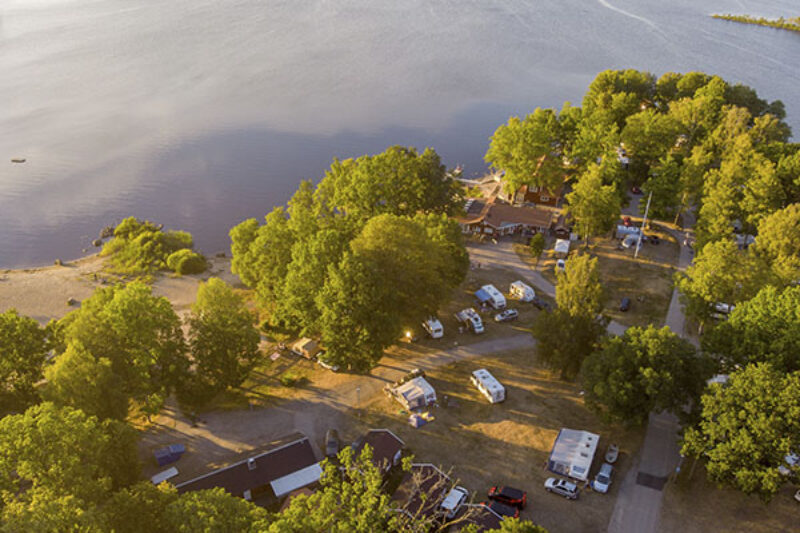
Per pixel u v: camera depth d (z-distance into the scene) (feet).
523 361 284.20
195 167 585.63
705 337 249.96
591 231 375.66
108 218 503.20
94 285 409.08
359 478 148.66
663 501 209.05
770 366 199.72
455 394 263.49
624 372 219.20
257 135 654.94
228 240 477.36
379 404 259.39
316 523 138.62
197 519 151.94
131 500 163.84
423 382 262.47
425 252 282.77
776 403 191.42
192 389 249.96
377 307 258.98
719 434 196.13
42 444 168.76
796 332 223.10
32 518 138.51
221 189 547.49
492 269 371.56
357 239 282.77
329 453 229.25
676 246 388.37
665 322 311.27
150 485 170.19
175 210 516.73
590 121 457.27
